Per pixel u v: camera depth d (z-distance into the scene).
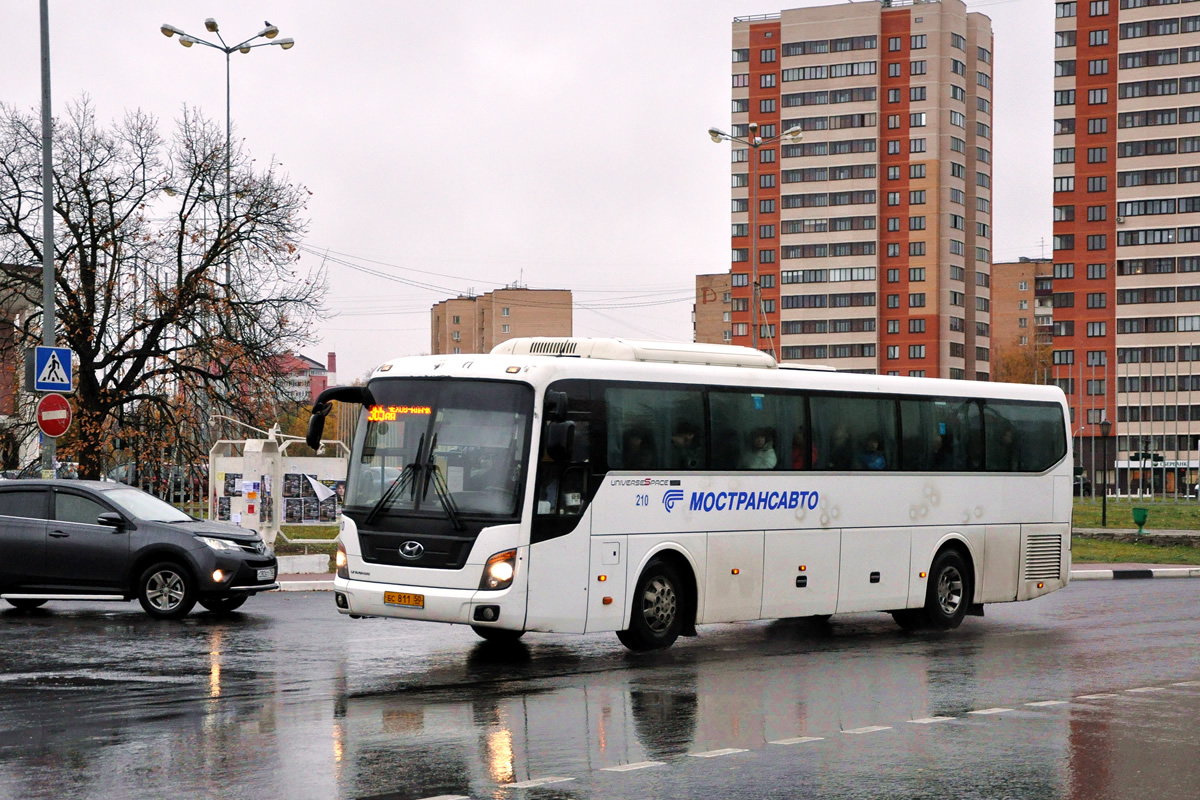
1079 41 131.38
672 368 15.64
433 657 14.45
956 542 19.06
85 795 7.86
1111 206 130.50
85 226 37.28
